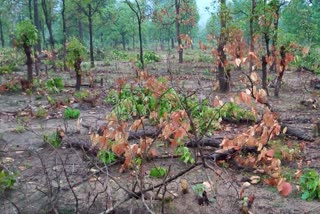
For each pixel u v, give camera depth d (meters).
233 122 8.56
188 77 16.50
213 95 11.28
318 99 11.80
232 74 15.20
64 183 5.47
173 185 5.49
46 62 22.20
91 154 6.22
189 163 6.18
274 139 7.26
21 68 21.25
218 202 5.04
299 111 10.09
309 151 6.86
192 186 5.43
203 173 5.85
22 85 13.12
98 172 5.62
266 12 12.30
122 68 21.92
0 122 8.98
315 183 5.15
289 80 16.45
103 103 10.88
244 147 6.12
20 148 7.02
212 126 7.54
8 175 5.53
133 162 4.79
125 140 4.83
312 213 4.79
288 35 12.52
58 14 32.69
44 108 10.20
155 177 5.68
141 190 4.35
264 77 12.32
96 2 31.77
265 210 4.85
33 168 6.04
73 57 13.09
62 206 4.87
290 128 7.66
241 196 4.94
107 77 16.97
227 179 5.62
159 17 26.28
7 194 5.27
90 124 8.38
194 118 7.09
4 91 12.88
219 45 11.95
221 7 13.02
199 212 4.82
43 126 8.51
